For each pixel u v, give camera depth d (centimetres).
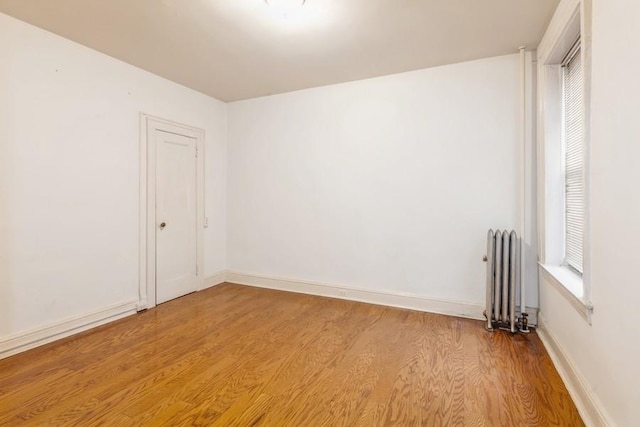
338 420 169
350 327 291
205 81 365
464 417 170
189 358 234
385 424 166
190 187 392
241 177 436
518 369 218
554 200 256
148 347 252
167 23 243
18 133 242
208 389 196
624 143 131
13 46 238
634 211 124
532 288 287
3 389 195
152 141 343
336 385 200
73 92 274
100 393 191
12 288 240
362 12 226
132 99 322
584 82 167
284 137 405
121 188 314
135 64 319
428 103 327
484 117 306
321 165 384
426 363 226
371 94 354
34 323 251
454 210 320
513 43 272
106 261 302
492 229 306
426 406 180
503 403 182
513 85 295
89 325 287
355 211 366
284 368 221
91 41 272
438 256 328
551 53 241
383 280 354
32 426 163
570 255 245
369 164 357
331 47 281
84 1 215
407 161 338
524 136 287
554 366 221
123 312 316
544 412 174
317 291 389
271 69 329
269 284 418
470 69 309
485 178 307
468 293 317
